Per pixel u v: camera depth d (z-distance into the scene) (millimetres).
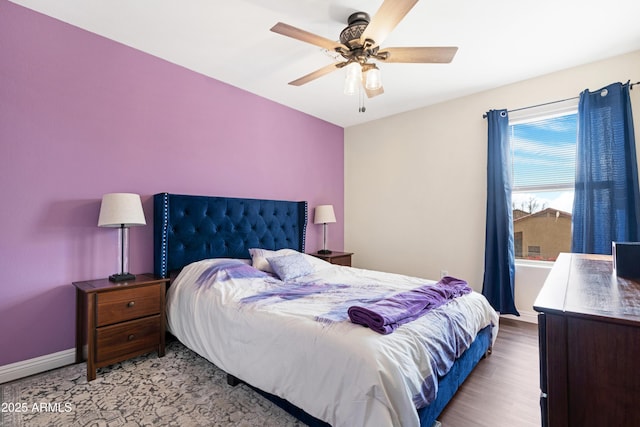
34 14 2113
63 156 2238
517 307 3180
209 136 3092
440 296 2027
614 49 2527
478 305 2246
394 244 4145
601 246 2564
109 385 1938
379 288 2373
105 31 2346
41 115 2145
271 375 1575
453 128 3600
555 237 3111
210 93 3094
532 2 1962
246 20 2176
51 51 2182
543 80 2996
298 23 2201
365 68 2078
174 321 2422
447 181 3650
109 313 2090
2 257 2004
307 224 4141
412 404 1252
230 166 3275
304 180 4121
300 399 1437
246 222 3312
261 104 3574
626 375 756
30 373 2084
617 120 2533
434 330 1631
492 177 3215
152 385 1935
